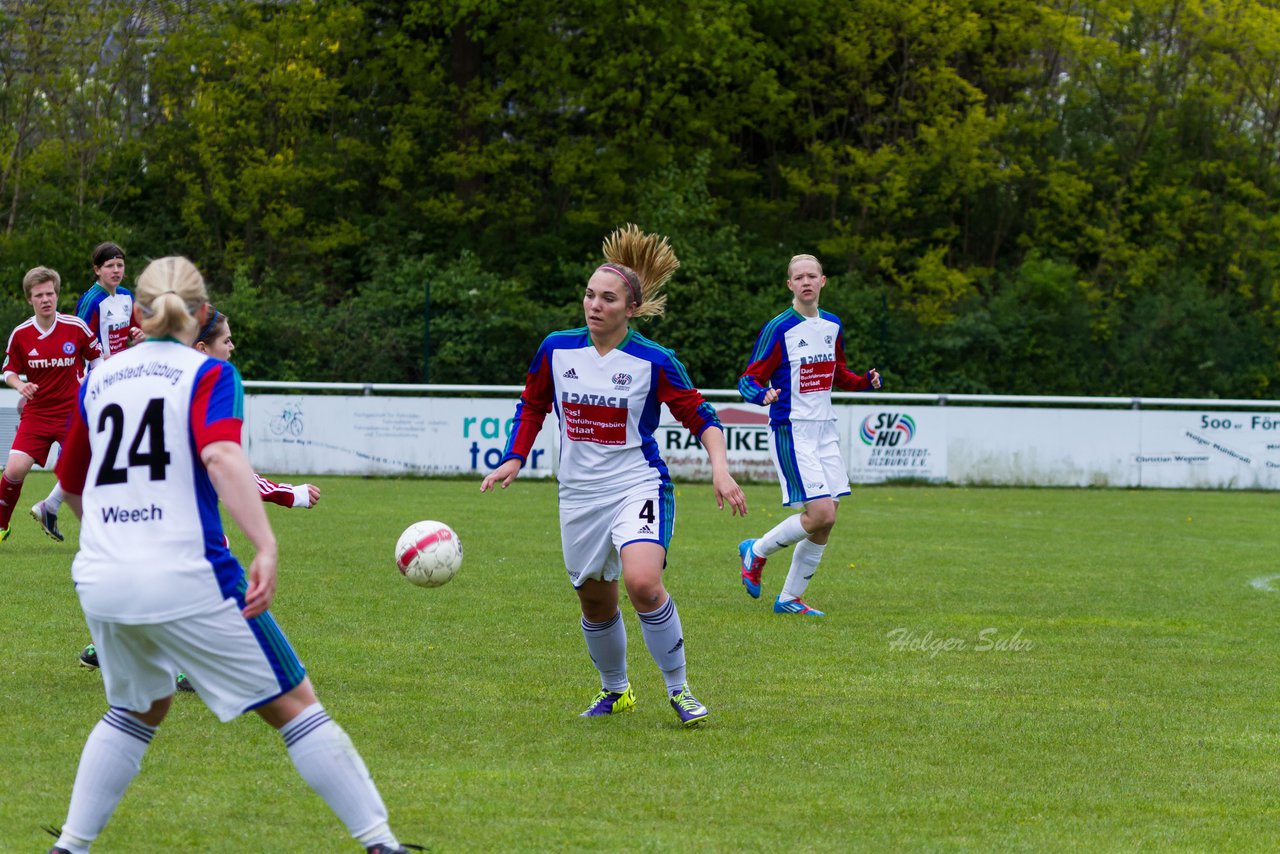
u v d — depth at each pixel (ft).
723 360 287.48
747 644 77.30
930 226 345.92
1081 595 98.89
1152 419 213.46
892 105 338.13
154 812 43.60
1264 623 88.12
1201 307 310.86
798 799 46.60
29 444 103.81
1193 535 145.79
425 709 59.06
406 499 165.58
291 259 315.78
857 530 144.46
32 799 44.34
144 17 303.68
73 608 81.51
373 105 327.47
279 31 299.79
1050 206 345.31
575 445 57.41
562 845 40.96
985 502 184.03
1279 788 49.47
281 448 200.95
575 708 60.29
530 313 283.18
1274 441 214.28
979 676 69.15
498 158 315.37
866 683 66.90
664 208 299.58
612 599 58.80
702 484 203.41
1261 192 340.39
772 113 328.29
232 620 36.11
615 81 310.45
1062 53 338.95
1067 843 42.39
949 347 295.69
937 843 42.04
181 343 37.42
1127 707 62.44
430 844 40.86
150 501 35.83
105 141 299.38
